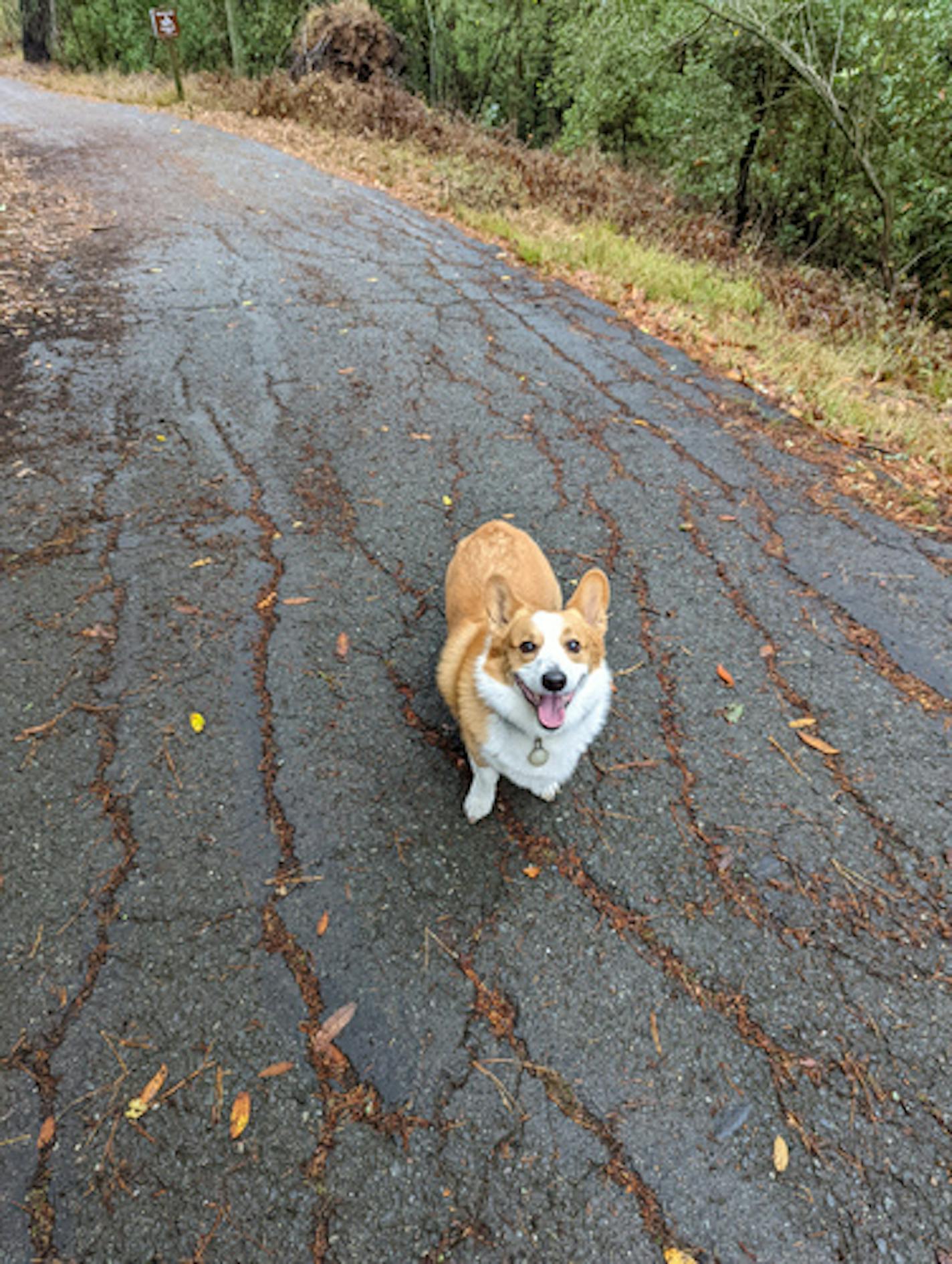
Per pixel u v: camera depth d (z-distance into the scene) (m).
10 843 2.83
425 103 15.17
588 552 4.49
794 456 5.49
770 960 2.60
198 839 2.88
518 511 4.80
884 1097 2.27
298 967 2.54
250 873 2.79
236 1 18.53
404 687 3.59
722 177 11.48
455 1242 1.98
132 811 2.97
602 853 2.94
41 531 4.30
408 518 4.68
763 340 7.16
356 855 2.88
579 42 12.44
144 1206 2.02
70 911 2.64
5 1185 2.04
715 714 3.52
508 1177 2.09
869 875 2.87
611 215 10.38
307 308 7.13
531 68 16.47
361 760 3.23
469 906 2.74
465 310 7.37
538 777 2.91
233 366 6.13
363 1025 2.40
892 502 5.04
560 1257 1.96
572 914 2.73
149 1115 2.19
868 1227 2.02
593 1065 2.33
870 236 10.16
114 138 12.76
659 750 3.35
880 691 3.64
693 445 5.55
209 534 4.41
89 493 4.63
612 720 3.48
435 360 6.43
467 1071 2.31
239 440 5.27
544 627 2.72
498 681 2.78
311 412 5.64
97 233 8.57
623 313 7.64
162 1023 2.38
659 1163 2.13
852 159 9.76
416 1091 2.26
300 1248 1.96
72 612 3.81
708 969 2.57
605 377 6.39
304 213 9.66
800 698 3.61
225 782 3.10
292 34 18.47
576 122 13.92
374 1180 2.08
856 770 3.27
